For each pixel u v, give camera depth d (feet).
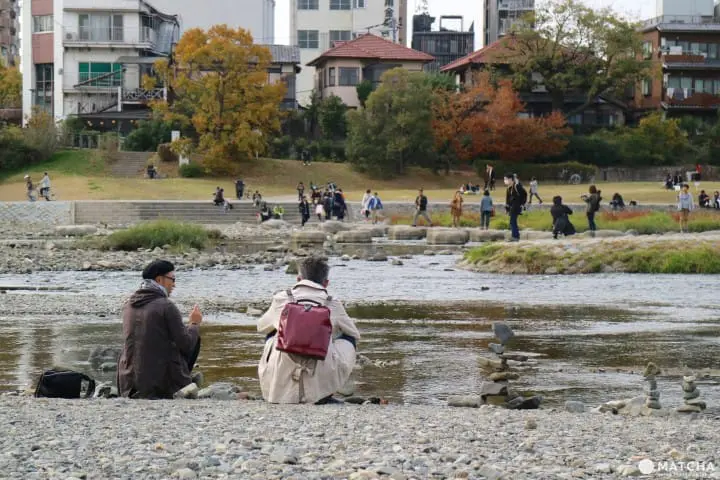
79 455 20.89
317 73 335.67
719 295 69.31
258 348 45.68
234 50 259.60
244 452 21.40
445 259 107.24
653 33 328.08
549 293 71.26
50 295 70.74
